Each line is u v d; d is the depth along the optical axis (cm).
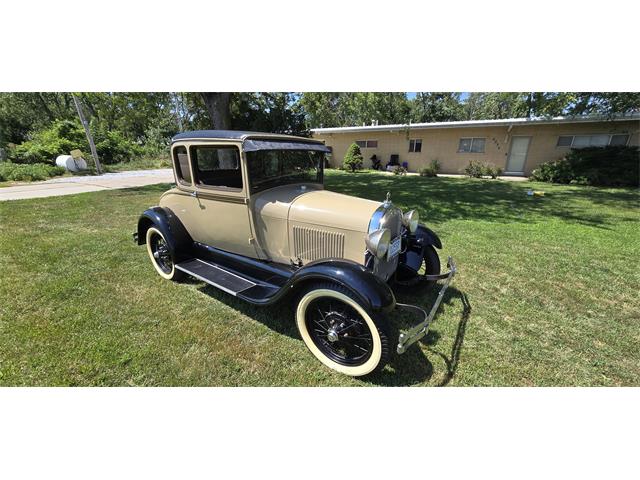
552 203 858
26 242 519
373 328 217
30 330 280
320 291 232
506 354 260
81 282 376
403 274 331
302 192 318
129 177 1642
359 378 238
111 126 3131
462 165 1711
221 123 853
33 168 1554
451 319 307
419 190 1073
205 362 248
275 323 297
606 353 262
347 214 268
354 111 2580
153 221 366
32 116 3011
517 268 423
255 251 324
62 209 788
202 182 335
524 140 1547
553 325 299
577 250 491
